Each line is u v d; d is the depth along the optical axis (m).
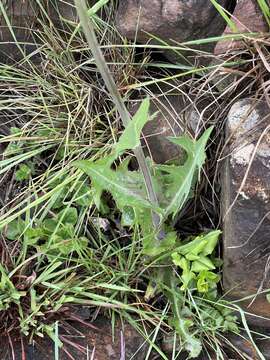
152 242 0.56
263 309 0.56
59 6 0.66
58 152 0.64
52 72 0.67
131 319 0.58
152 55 0.64
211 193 0.60
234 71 0.54
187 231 0.61
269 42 0.53
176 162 0.59
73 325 0.58
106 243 0.60
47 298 0.57
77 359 0.56
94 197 0.52
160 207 0.53
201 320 0.57
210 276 0.56
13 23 0.67
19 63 0.69
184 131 0.59
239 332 0.59
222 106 0.57
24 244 0.59
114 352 0.57
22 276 0.58
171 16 0.57
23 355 0.56
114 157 0.48
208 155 0.59
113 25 0.64
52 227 0.60
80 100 0.65
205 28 0.58
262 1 0.53
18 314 0.57
